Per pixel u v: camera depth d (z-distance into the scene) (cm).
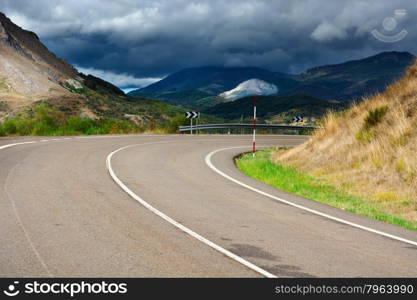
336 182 1324
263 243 638
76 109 11381
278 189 1160
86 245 574
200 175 1309
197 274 502
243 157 1992
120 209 794
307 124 4691
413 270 560
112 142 2219
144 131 3566
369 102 1753
